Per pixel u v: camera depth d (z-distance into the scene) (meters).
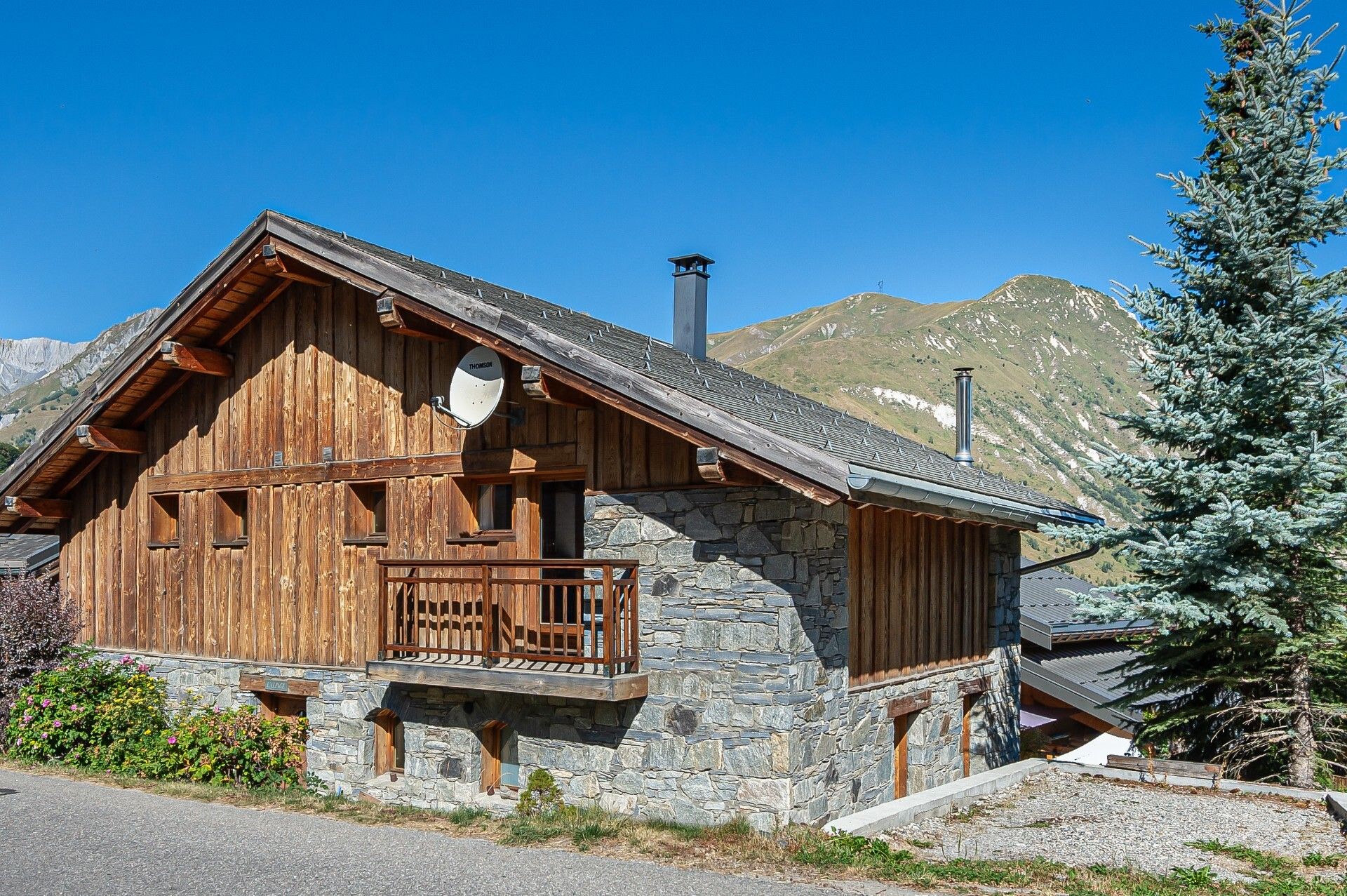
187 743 11.23
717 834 8.85
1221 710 12.17
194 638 13.52
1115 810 10.52
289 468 12.78
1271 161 11.68
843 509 10.16
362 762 11.90
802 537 9.38
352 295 12.44
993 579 14.15
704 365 14.41
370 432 12.15
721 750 9.54
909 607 11.91
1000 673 14.22
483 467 11.22
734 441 8.94
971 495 10.59
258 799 9.98
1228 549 11.24
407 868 7.57
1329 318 11.19
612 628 9.59
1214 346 11.48
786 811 9.21
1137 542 11.62
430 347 11.77
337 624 12.26
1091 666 16.97
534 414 10.92
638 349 12.47
